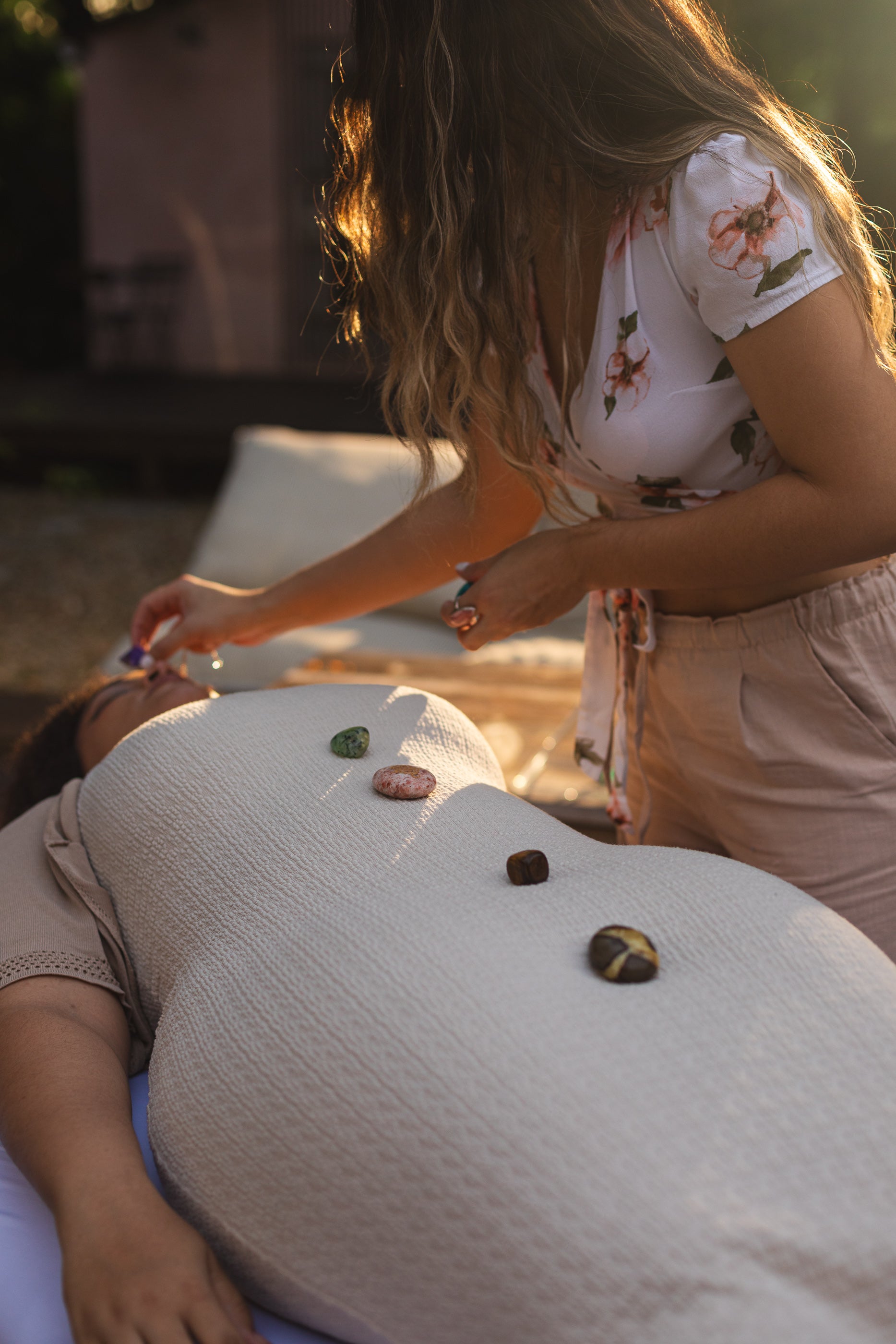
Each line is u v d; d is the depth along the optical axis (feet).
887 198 8.81
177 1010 2.80
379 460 10.80
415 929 2.52
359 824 3.02
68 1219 2.39
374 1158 2.18
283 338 28.14
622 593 3.76
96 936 3.30
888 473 2.74
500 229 3.00
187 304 28.43
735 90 3.00
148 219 27.91
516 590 3.41
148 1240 2.32
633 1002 2.28
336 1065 2.31
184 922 3.05
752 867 2.82
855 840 3.46
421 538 4.20
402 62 2.94
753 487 2.96
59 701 8.98
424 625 9.93
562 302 3.31
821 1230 1.97
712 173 2.78
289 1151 2.31
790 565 2.92
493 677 7.38
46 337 35.50
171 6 25.99
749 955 2.43
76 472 24.18
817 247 2.74
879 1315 1.97
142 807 3.36
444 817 3.06
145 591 17.67
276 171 26.81
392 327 3.32
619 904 2.60
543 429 3.50
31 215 35.14
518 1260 1.99
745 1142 2.05
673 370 3.08
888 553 2.89
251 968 2.67
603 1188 1.99
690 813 4.02
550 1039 2.19
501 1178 2.04
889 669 3.34
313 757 3.38
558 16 2.84
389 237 3.17
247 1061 2.47
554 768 5.92
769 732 3.48
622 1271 1.92
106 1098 2.78
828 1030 2.26
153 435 23.12
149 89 26.96
